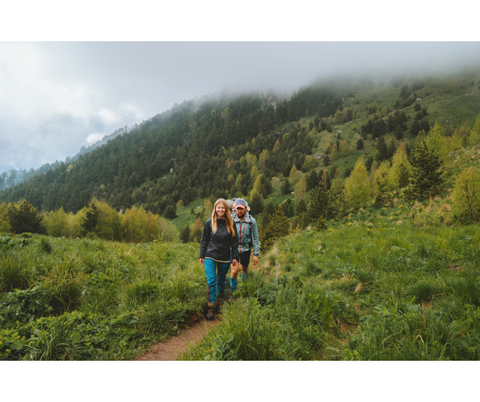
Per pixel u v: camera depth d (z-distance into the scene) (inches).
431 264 197.0
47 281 152.1
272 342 101.0
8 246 207.0
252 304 130.9
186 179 7106.3
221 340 100.7
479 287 137.4
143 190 7465.6
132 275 209.5
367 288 179.5
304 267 250.4
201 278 212.2
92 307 143.0
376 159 4842.5
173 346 125.2
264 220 3575.3
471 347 90.6
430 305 135.2
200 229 3838.6
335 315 138.9
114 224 3309.5
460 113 5964.6
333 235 425.7
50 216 3449.8
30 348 98.6
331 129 7214.6
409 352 91.1
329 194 1507.1
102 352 107.3
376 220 561.6
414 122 5753.0
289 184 5073.8
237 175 6348.4
